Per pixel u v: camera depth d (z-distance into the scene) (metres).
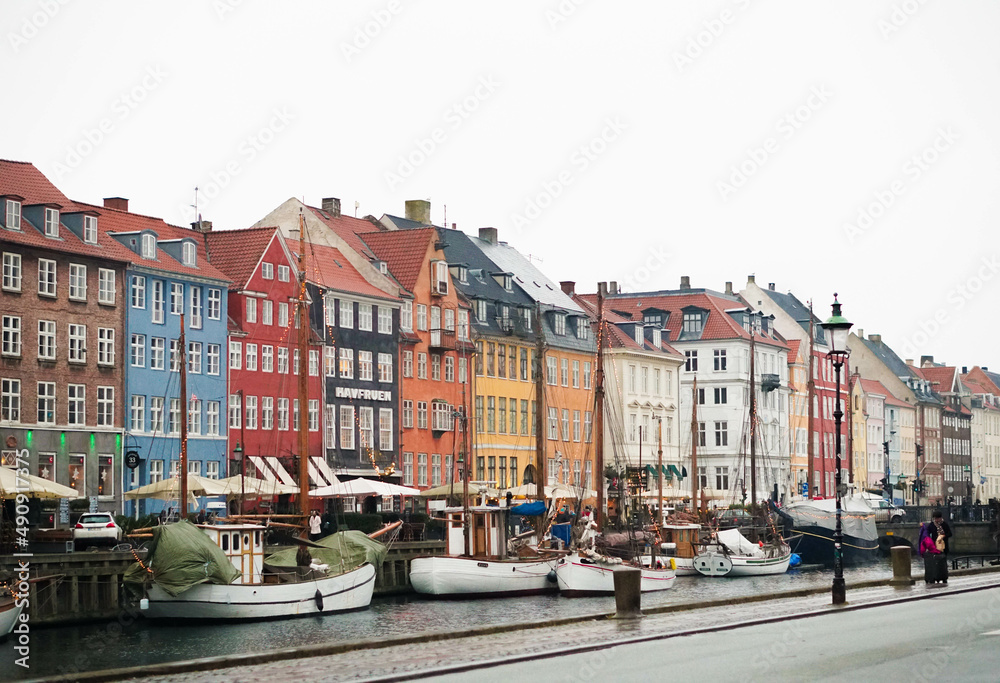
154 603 52.59
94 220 78.38
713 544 83.62
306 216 101.81
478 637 33.69
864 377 186.12
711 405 136.88
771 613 38.56
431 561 64.00
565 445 117.88
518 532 81.56
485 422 107.88
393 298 98.31
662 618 37.81
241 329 86.44
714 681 24.81
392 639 32.19
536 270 126.31
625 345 123.69
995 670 25.77
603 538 71.88
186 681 26.19
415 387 100.44
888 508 117.50
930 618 36.75
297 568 57.38
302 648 30.44
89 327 77.12
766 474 129.25
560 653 29.62
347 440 93.38
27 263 73.88
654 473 124.88
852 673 25.59
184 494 67.75
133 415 79.50
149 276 80.94
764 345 141.00
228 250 89.19
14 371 72.88
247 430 86.19
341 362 93.25
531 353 114.00
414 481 99.62
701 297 140.00
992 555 72.50
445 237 114.25
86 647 45.22
